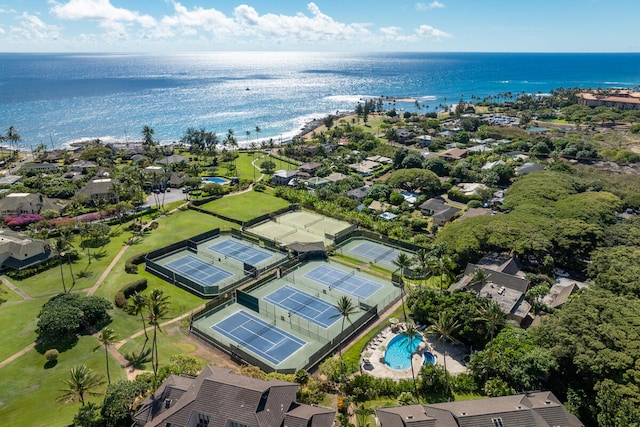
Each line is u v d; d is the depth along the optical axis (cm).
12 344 7325
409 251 11312
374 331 7944
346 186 16162
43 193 15238
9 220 12494
